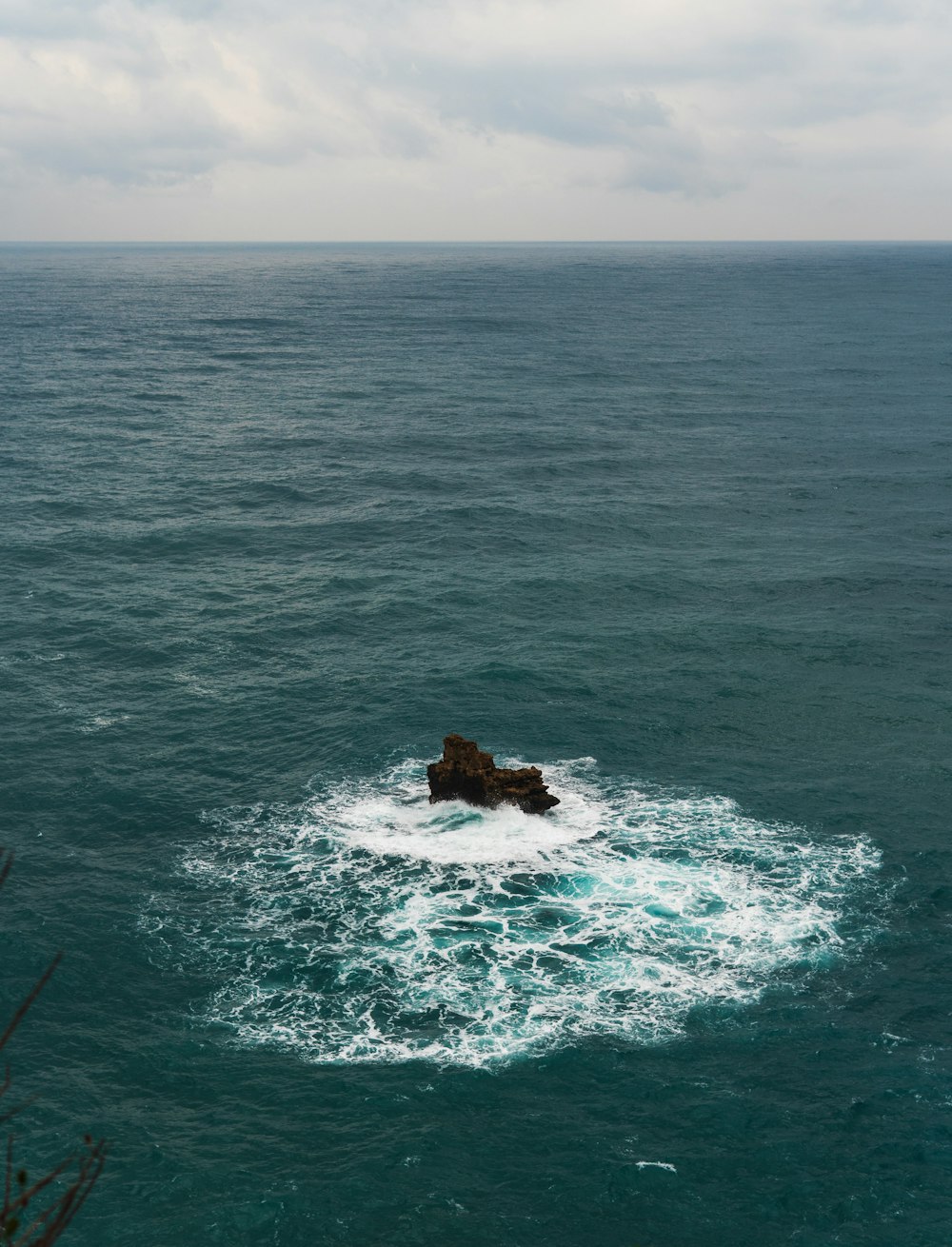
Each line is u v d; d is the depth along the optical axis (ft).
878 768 173.78
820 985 128.47
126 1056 117.91
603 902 142.00
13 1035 120.26
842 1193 101.86
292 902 142.51
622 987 127.75
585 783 169.68
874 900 142.92
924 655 215.92
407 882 146.00
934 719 189.67
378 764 174.50
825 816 160.97
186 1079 114.93
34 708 192.13
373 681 203.31
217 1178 102.99
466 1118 110.32
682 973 130.11
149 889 145.07
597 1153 106.22
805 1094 113.29
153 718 189.78
